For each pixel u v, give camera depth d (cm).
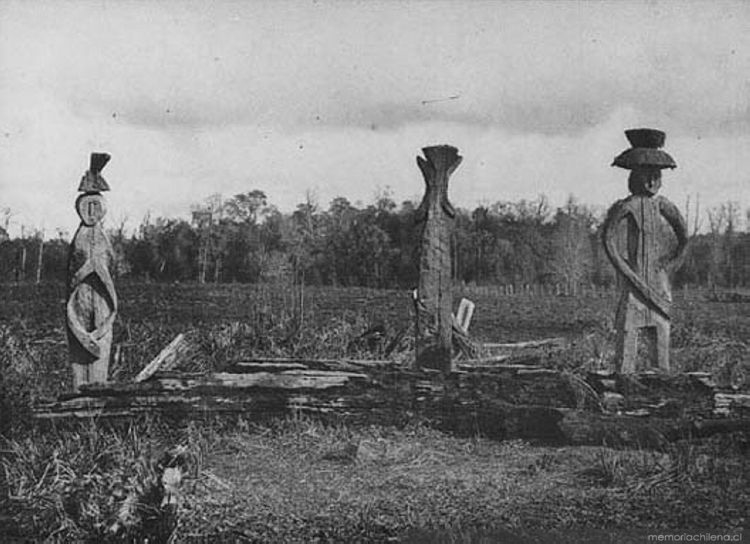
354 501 834
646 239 1166
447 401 1066
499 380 1082
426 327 1127
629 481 884
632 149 1177
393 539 744
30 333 1683
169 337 1508
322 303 2011
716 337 1669
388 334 1549
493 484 884
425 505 823
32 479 862
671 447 984
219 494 850
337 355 1466
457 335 1477
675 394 1091
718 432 1024
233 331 1545
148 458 841
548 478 903
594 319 1956
